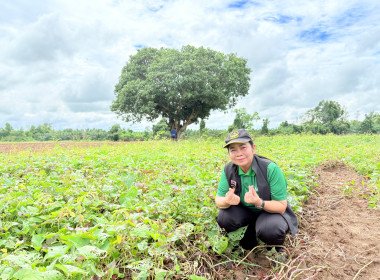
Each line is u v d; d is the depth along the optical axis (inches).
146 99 1058.1
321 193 222.5
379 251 130.3
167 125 1211.2
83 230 112.2
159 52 1171.3
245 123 1098.1
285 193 118.5
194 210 152.3
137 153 424.8
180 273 104.3
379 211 178.1
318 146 502.3
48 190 171.0
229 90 1148.5
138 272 106.2
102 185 194.9
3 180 210.1
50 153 418.3
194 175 224.4
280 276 108.7
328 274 114.0
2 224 128.6
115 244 109.0
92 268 91.8
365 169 278.5
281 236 117.4
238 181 123.3
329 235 148.9
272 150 436.1
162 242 110.7
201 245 123.7
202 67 1035.3
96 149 489.4
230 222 125.4
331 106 1710.1
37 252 107.3
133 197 169.0
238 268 118.0
